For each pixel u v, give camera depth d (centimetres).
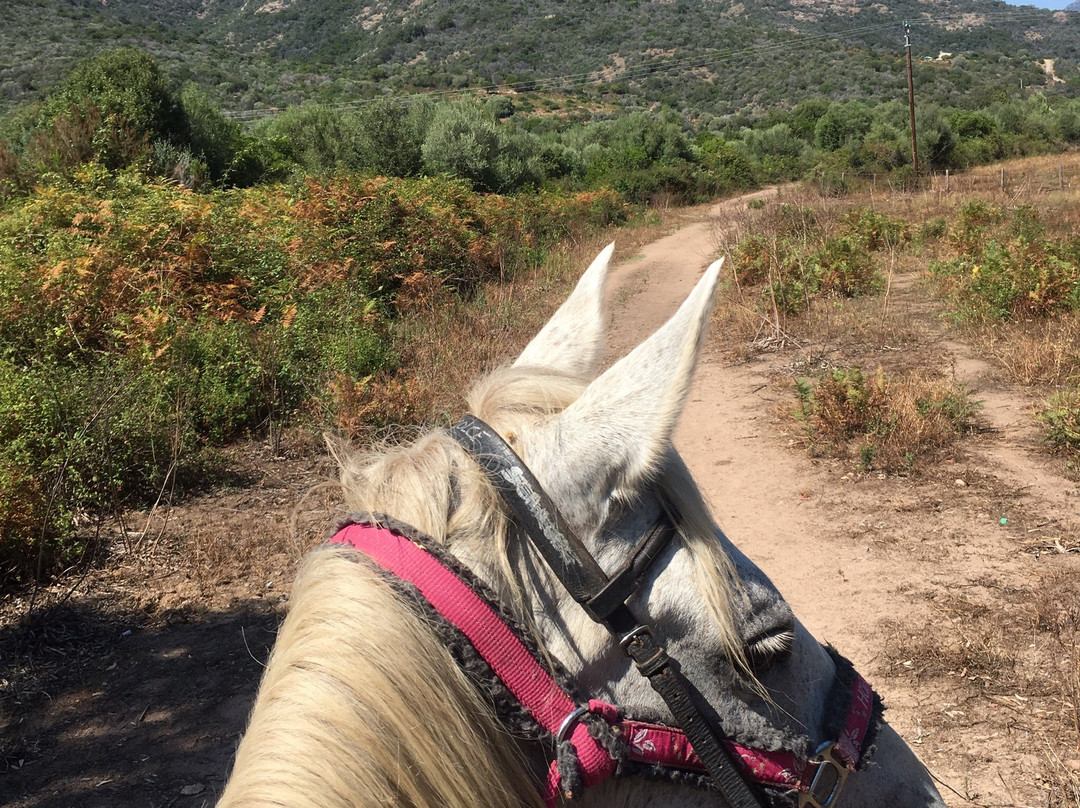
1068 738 321
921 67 11806
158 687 394
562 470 110
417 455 115
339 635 95
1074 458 587
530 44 14275
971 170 4081
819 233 1603
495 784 97
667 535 112
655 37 14212
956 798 296
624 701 110
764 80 11656
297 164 2816
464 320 1072
